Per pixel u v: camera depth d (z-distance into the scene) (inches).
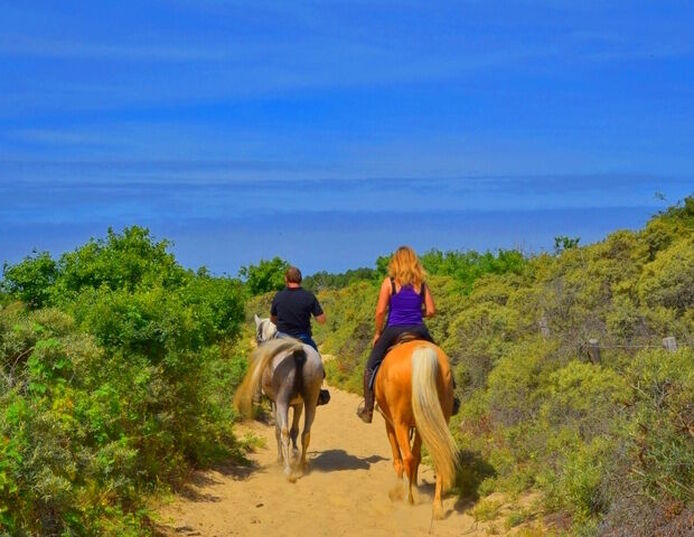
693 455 280.2
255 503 405.4
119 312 421.4
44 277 641.6
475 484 402.0
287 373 452.1
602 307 534.3
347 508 402.6
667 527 268.7
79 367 341.1
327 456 527.2
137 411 398.9
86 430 324.2
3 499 249.1
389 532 360.2
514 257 979.9
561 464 352.2
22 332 345.1
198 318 527.2
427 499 401.4
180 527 354.6
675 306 509.4
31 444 263.9
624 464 302.4
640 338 467.2
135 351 421.1
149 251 705.6
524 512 345.7
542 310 570.9
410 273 394.9
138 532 320.2
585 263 619.5
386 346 394.0
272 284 1658.5
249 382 459.2
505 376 490.9
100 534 294.0
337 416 685.9
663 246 613.3
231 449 498.3
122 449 339.3
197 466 456.8
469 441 461.1
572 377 421.1
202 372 477.1
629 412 351.9
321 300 1385.3
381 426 641.6
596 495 312.3
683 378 308.0
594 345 454.3
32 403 296.7
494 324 609.0
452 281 897.5
